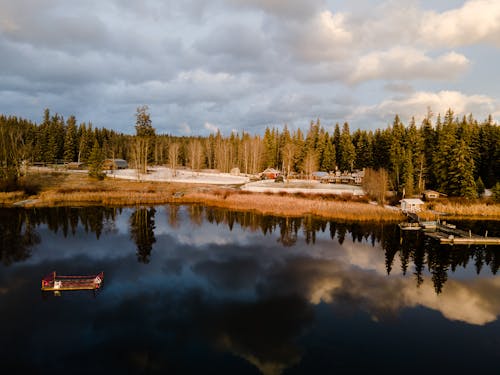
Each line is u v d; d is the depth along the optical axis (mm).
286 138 112438
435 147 75250
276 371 13070
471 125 81812
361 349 14812
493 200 56188
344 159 99875
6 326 16141
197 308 18406
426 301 20016
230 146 119375
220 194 60031
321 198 57906
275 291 20922
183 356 14062
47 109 106438
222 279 22750
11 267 24266
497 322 17562
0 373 12805
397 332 16344
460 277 24203
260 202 52219
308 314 18031
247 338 15539
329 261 27156
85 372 12969
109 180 76188
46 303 18625
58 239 31953
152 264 25469
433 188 70688
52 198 53906
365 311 18469
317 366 13516
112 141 133875
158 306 18547
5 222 38625
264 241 32938
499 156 72125
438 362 13984
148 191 63688
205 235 34750
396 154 76688
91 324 16484
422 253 30031
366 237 35469
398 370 13367
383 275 24250
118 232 35219
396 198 60281
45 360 13656
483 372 13367
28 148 72750
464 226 42531
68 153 100562
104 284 21484
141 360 13750
